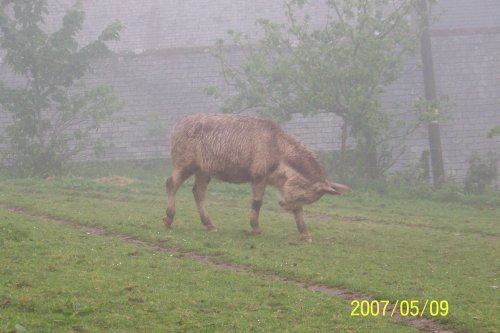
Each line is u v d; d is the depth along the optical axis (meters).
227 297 10.66
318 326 9.43
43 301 9.81
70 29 30.22
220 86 34.03
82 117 31.78
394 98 32.03
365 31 27.95
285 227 17.70
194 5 40.16
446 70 32.56
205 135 15.80
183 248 14.34
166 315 9.62
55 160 29.16
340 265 13.23
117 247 13.92
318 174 15.37
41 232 14.92
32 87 32.81
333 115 32.44
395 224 19.56
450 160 32.00
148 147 33.91
